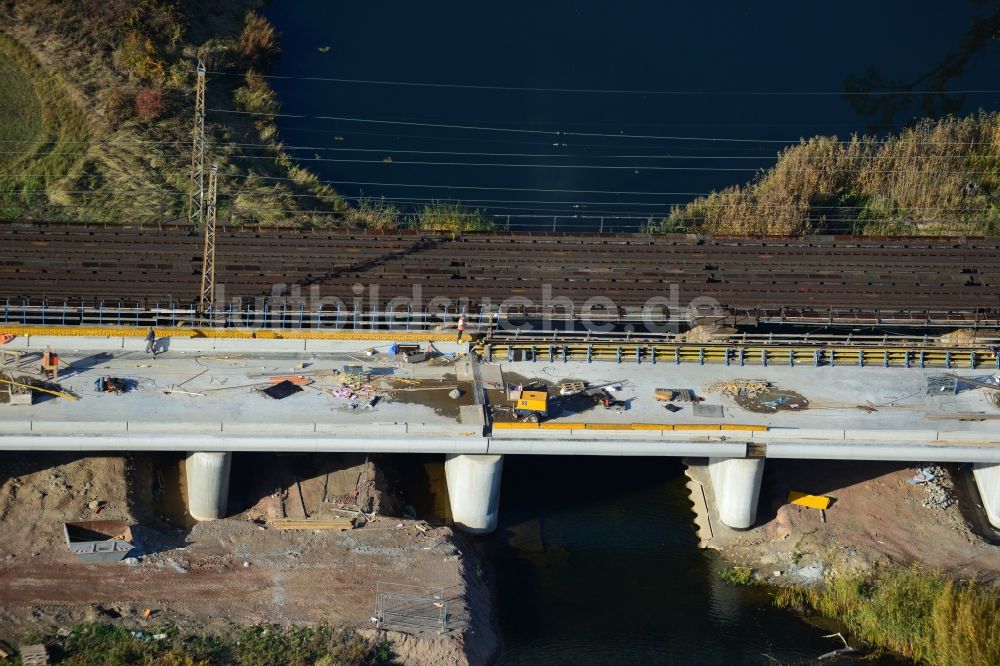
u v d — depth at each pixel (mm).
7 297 71562
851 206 93188
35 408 60250
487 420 61062
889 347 68125
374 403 62281
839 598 58406
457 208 92312
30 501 58594
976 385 65812
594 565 61344
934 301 75062
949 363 68062
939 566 59969
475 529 62188
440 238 79125
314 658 51281
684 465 68125
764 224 89750
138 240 77188
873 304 74625
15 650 50375
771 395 64688
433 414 61594
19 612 52344
